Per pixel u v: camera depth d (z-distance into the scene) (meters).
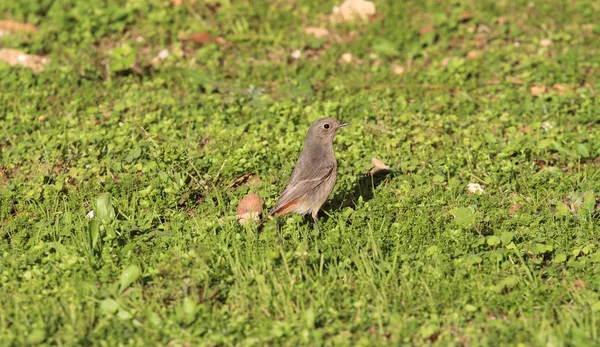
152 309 11.06
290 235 12.92
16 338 10.41
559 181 14.39
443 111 16.95
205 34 19.83
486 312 11.00
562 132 15.98
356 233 12.80
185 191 14.05
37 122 16.70
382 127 16.34
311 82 18.38
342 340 10.41
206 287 11.43
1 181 14.89
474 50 19.34
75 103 17.28
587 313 10.67
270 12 20.69
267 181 14.45
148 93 17.56
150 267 11.93
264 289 11.19
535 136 15.88
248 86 18.06
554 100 17.05
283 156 15.18
